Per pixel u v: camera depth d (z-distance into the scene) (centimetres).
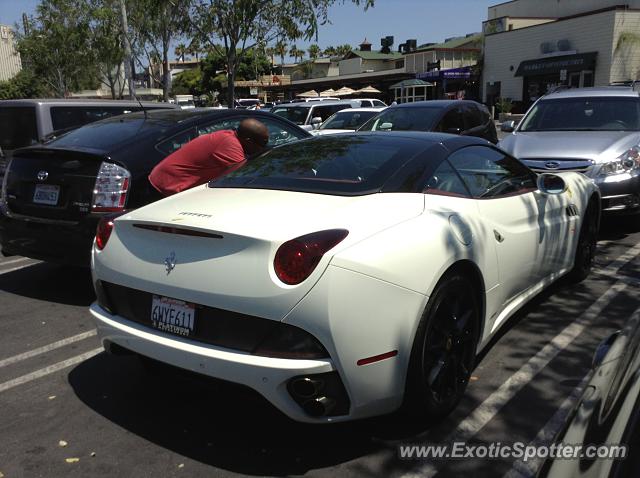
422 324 280
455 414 320
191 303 276
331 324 249
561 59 2975
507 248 362
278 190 324
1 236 538
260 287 255
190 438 305
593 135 743
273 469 278
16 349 423
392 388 272
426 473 272
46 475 276
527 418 314
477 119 1055
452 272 304
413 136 383
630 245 664
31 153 511
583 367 369
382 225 282
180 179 473
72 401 346
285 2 1162
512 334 422
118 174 473
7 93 3662
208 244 274
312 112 1525
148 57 1648
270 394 255
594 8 3506
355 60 5600
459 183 354
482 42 3534
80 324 471
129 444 300
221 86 4706
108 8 1628
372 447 293
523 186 428
